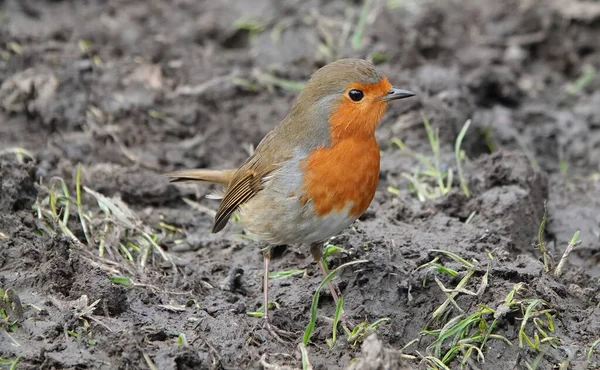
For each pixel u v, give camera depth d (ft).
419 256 33.58
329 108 30.99
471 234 35.60
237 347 29.86
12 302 29.55
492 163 40.19
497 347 29.99
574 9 55.67
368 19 54.85
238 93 49.52
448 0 57.82
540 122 50.11
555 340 30.17
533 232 38.22
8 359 27.86
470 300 31.42
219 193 38.09
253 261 37.09
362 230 35.63
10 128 45.14
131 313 31.40
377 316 32.09
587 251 38.01
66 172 41.06
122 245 36.24
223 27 55.11
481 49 54.08
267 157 32.24
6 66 49.03
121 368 27.71
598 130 49.42
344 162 30.86
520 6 57.21
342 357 29.89
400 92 31.45
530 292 31.14
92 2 57.31
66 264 31.81
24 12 55.16
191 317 31.48
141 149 44.70
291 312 32.99
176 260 36.40
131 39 53.31
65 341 28.76
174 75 50.34
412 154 43.60
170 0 58.03
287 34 54.65
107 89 47.91
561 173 46.19
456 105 46.96
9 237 33.50
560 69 55.26
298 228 31.76
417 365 29.76
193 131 46.42
